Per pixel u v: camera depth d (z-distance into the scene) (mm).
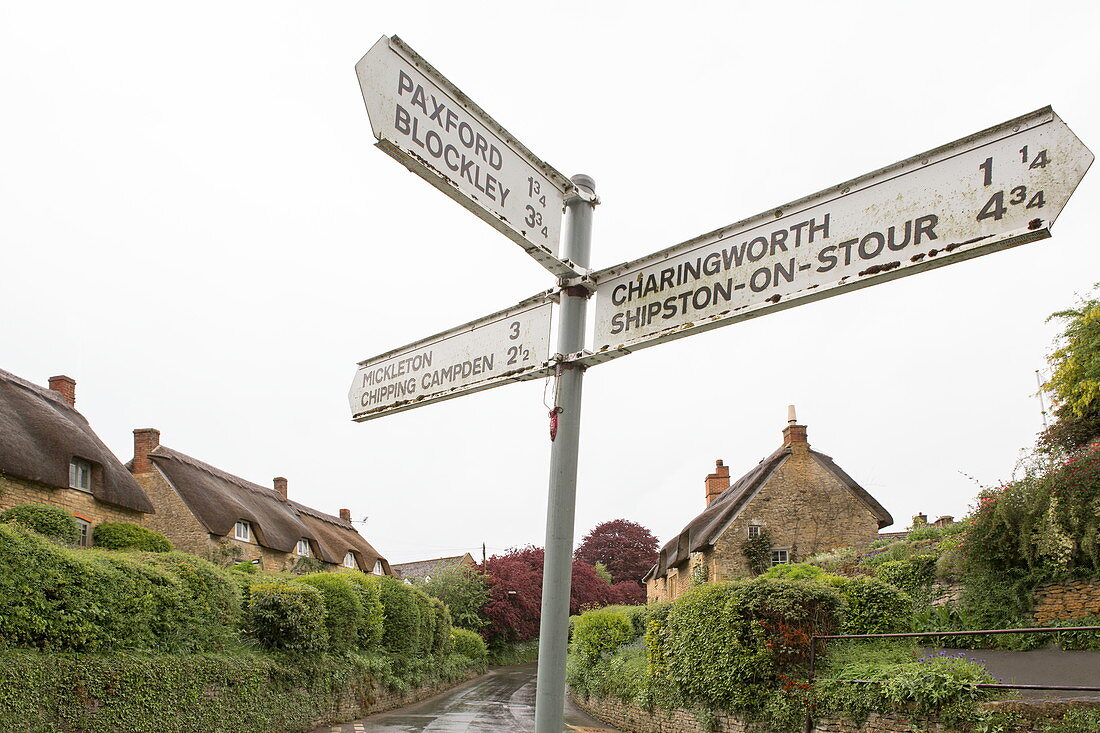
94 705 9367
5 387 20734
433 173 2760
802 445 26031
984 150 2367
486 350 3473
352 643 19156
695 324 2871
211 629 12828
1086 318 15086
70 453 20219
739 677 11203
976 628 12891
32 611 9016
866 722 9289
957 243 2348
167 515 26891
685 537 29766
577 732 15453
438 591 44812
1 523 9445
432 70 2844
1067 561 12008
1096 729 7043
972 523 13758
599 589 53812
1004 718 7805
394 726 16016
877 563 18828
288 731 14156
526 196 3135
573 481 2975
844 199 2643
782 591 11188
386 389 3982
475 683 31344
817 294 2611
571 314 3215
